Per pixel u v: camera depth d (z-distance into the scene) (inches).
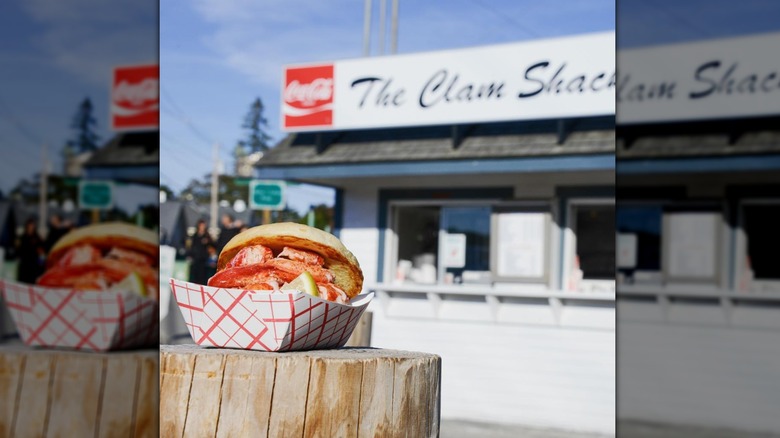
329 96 390.6
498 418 362.0
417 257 405.1
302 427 70.4
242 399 70.8
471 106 362.6
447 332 374.3
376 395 71.9
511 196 385.4
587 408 346.0
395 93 376.8
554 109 347.3
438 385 80.1
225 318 73.3
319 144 402.0
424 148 380.2
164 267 627.5
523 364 358.9
